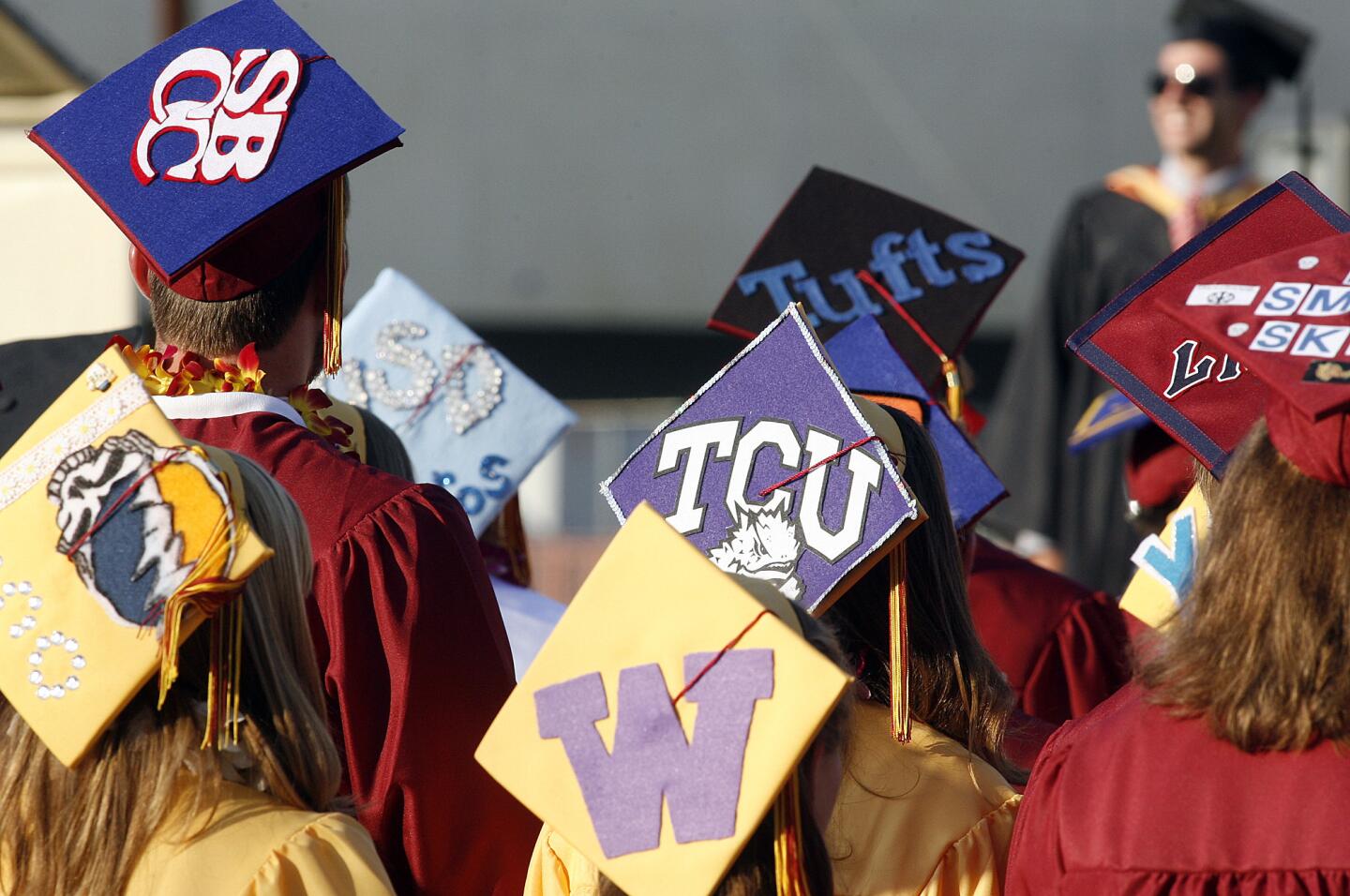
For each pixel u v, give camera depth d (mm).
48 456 7352
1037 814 7395
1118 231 25891
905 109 40531
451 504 9414
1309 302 7039
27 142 17922
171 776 6973
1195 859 6758
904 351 12570
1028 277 40375
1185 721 7062
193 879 6844
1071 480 25125
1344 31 42156
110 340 11211
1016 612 12797
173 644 6754
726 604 6875
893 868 7617
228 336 9453
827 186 13531
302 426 9484
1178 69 25672
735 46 39875
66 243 17859
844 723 7035
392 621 8789
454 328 13195
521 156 38594
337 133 9547
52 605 7070
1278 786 6758
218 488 7047
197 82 9883
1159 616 9094
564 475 45875
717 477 8203
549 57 38875
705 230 39344
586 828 6773
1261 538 6812
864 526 7805
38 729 6965
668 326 39000
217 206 9312
